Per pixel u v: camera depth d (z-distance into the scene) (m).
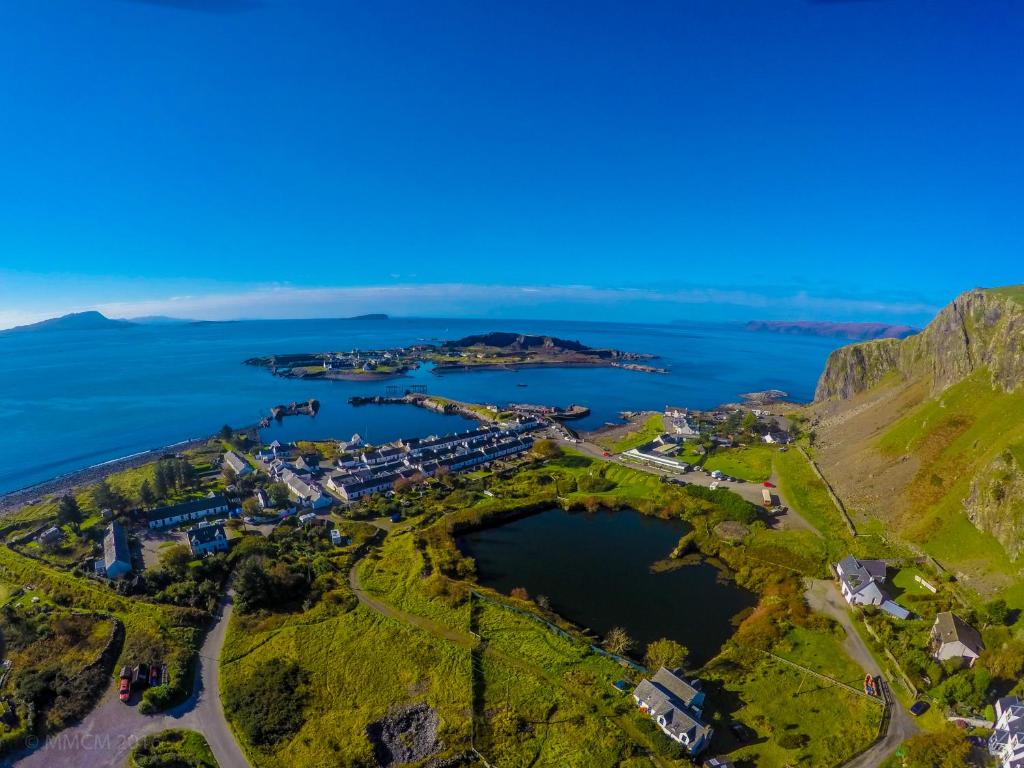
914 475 139.88
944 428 148.12
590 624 99.38
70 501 135.00
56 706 74.88
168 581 106.31
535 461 189.50
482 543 130.75
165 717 74.88
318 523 135.12
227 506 144.75
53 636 88.88
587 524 142.25
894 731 72.62
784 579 111.06
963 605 94.12
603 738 71.31
